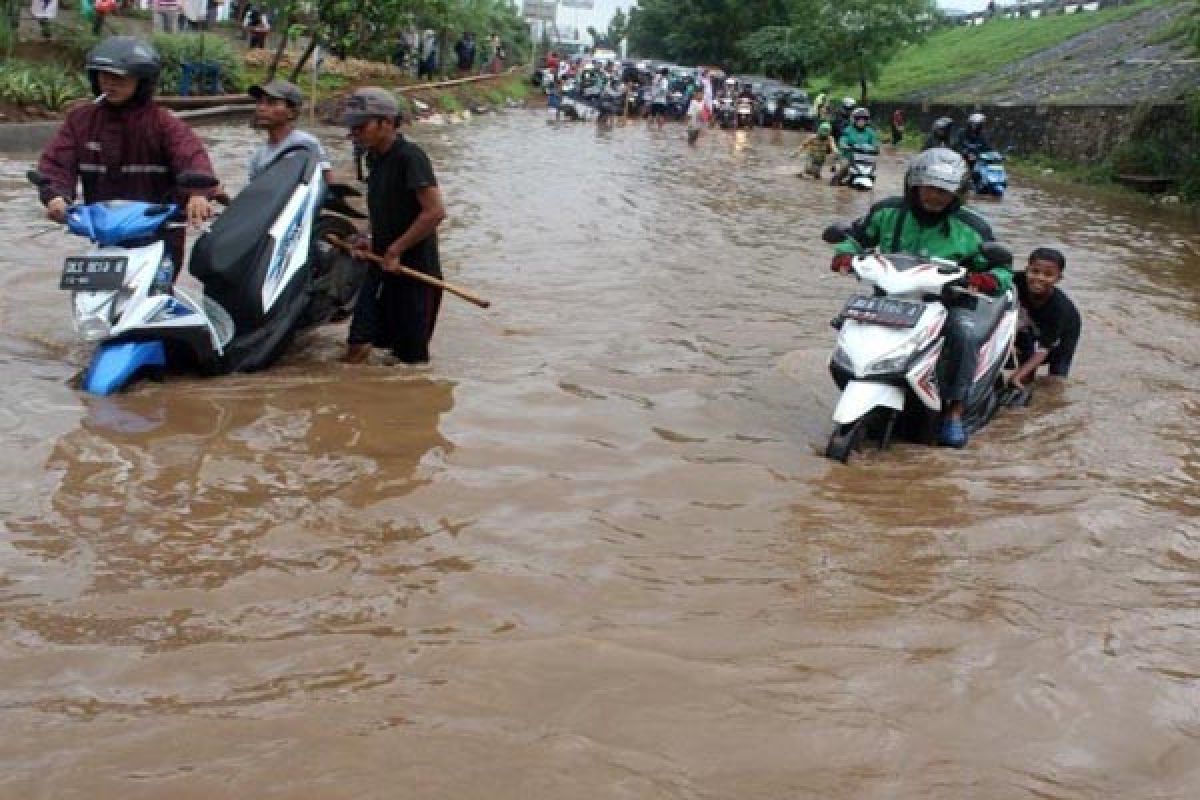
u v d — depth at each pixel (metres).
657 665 3.38
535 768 2.82
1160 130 23.20
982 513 4.93
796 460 5.49
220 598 3.64
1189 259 13.54
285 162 6.61
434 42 35.31
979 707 3.28
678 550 4.30
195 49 22.39
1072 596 4.11
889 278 5.73
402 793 2.69
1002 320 6.45
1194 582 4.30
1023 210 18.47
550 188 15.45
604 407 6.02
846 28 44.91
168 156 6.21
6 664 3.18
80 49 19.91
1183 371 7.86
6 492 4.36
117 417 5.32
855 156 18.81
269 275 6.23
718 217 14.02
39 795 2.61
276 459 4.92
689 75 43.62
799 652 3.54
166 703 3.03
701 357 7.23
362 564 3.96
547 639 3.49
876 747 3.03
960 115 33.34
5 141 14.97
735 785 2.82
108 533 4.07
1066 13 46.38
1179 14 36.22
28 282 7.88
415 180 6.34
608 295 8.88
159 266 5.92
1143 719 3.26
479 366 6.69
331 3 22.78
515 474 4.95
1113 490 5.32
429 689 3.17
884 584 4.12
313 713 3.02
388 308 6.64
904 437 6.11
